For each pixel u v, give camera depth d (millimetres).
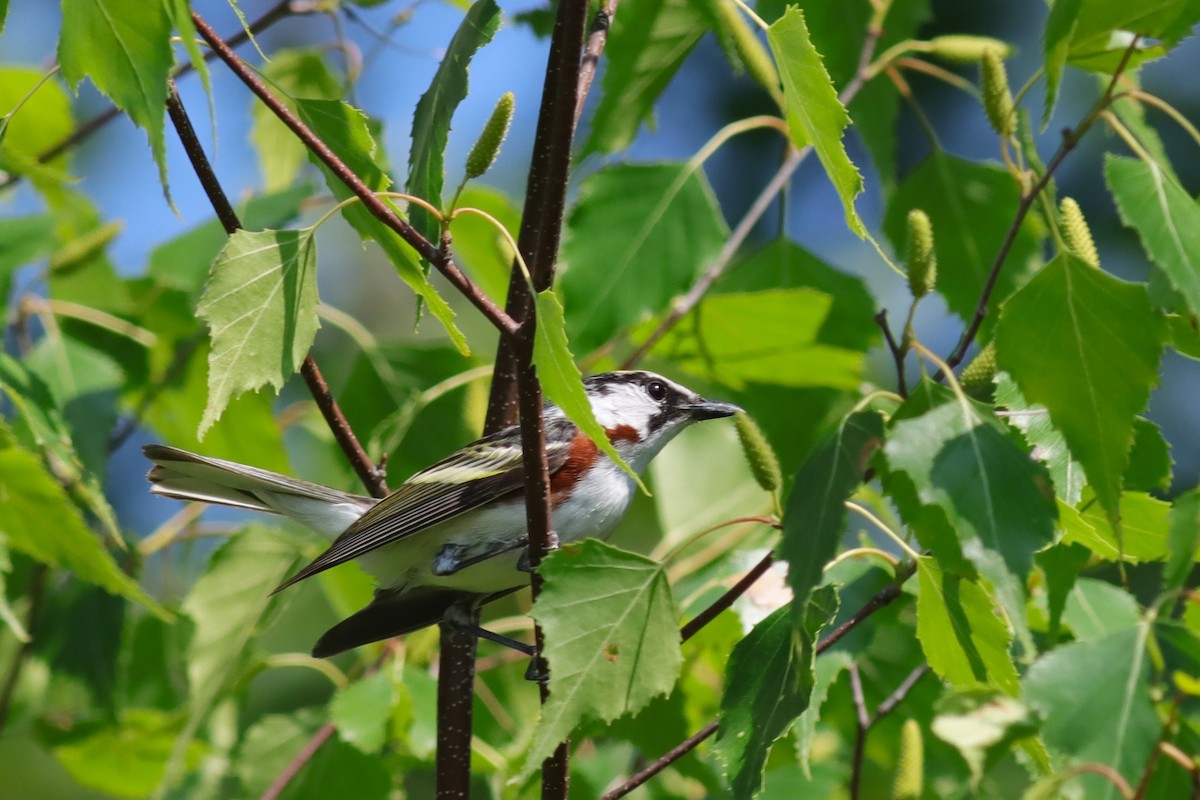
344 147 6461
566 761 6195
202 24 6051
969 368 6602
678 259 9430
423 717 8484
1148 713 5469
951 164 9680
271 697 12984
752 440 6523
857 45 9695
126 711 9914
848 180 5957
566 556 5773
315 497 8898
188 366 10180
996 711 5539
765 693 5773
